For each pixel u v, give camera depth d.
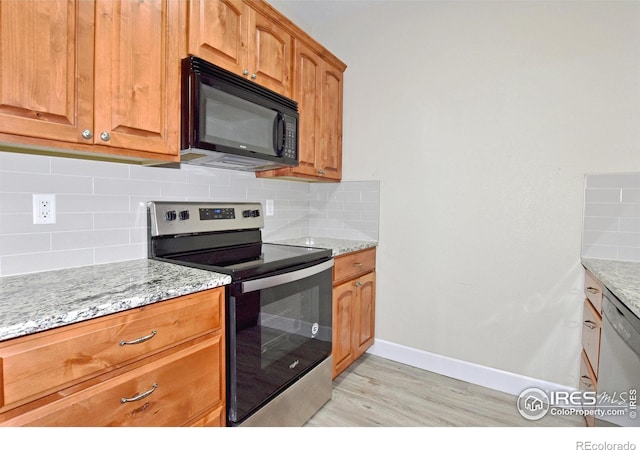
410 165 2.35
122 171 1.51
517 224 2.02
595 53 1.79
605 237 1.80
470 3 2.11
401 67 2.36
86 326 0.88
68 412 0.85
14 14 0.94
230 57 1.57
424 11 2.26
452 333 2.24
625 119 1.74
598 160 1.81
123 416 0.97
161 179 1.67
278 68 1.88
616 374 1.25
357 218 2.57
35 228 1.25
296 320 1.64
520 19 1.97
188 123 1.38
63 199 1.32
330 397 1.94
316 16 2.58
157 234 1.56
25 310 0.84
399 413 1.83
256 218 2.10
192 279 1.20
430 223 2.29
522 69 1.98
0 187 1.17
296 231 2.66
